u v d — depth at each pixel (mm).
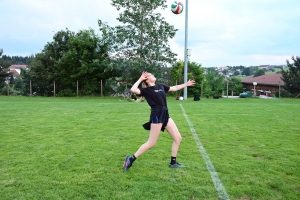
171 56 22641
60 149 5445
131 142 6070
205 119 9531
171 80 25734
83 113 11000
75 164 4512
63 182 3758
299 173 4133
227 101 18625
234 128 7812
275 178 3932
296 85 27328
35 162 4605
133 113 11055
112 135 6789
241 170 4246
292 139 6410
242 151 5352
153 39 22406
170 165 4383
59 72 24562
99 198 3305
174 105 14906
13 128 7672
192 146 5727
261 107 13820
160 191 3492
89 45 23500
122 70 23266
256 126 8141
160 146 5688
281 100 19766
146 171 4195
